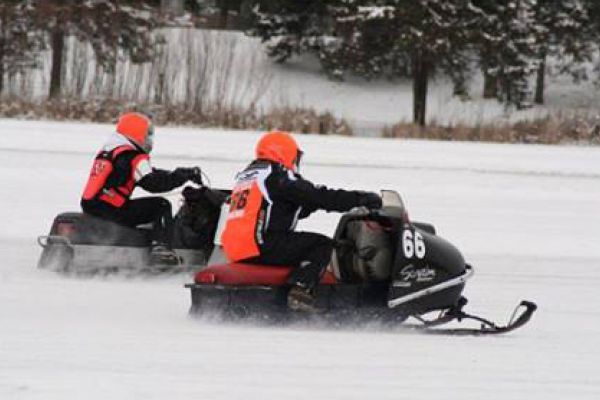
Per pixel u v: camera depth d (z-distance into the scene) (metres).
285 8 177.50
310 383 23.55
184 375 23.83
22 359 24.89
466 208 59.53
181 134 90.19
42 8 128.00
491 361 26.78
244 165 70.94
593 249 49.66
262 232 30.72
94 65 132.00
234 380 23.55
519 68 158.62
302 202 30.66
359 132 107.81
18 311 32.38
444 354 27.41
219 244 33.91
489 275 42.88
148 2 150.00
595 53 187.50
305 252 30.72
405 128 105.94
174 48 110.62
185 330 29.36
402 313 31.33
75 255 39.94
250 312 30.53
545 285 41.22
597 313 36.06
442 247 31.89
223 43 112.75
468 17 146.62
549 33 166.25
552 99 177.38
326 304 30.94
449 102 170.88
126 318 31.66
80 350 26.08
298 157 31.55
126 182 40.28
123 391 22.20
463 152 87.94
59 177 62.94
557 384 24.50
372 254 31.19
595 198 65.75
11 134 83.06
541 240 51.41
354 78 178.38
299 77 177.38
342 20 155.50
